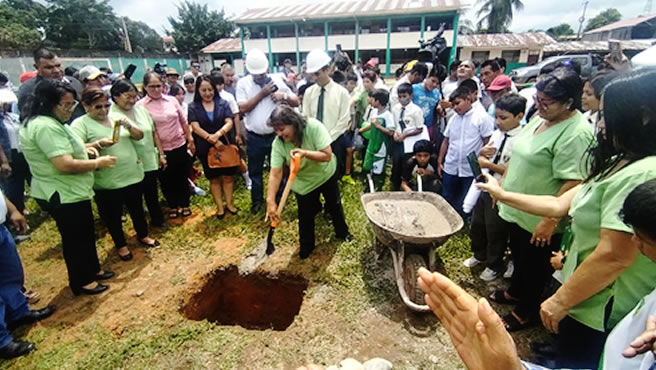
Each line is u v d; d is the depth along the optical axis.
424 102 5.32
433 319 2.81
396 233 2.80
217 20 39.00
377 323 2.81
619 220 1.31
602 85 2.50
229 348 2.62
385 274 3.36
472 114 3.74
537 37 25.64
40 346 2.66
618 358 1.14
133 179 3.62
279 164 3.34
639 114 1.26
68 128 2.80
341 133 4.51
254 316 3.75
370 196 3.66
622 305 1.54
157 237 4.22
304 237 3.62
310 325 2.82
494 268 3.22
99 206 3.53
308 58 4.32
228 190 4.65
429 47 6.20
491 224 3.06
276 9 28.91
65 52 22.61
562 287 1.57
